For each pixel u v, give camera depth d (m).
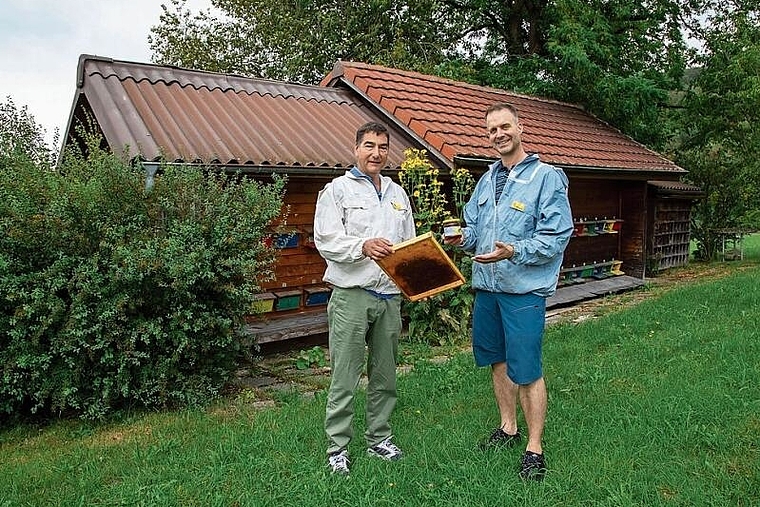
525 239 3.76
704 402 4.59
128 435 4.70
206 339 5.48
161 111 7.50
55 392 4.98
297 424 4.51
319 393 5.57
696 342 6.50
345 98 10.02
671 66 17.08
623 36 16.70
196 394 5.38
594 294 11.25
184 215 5.47
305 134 8.20
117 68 8.05
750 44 15.94
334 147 8.03
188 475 3.77
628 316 8.17
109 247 5.03
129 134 6.66
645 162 12.24
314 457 3.92
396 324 3.95
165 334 5.20
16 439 4.84
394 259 3.57
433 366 6.20
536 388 3.75
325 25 20.95
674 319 7.82
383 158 3.87
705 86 16.89
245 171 6.75
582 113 14.62
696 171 17.56
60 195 5.04
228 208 5.62
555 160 10.00
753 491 3.42
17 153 5.50
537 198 3.78
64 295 5.14
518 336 3.74
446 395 5.24
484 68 19.80
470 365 6.12
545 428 4.34
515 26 20.06
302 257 7.88
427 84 11.27
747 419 4.36
